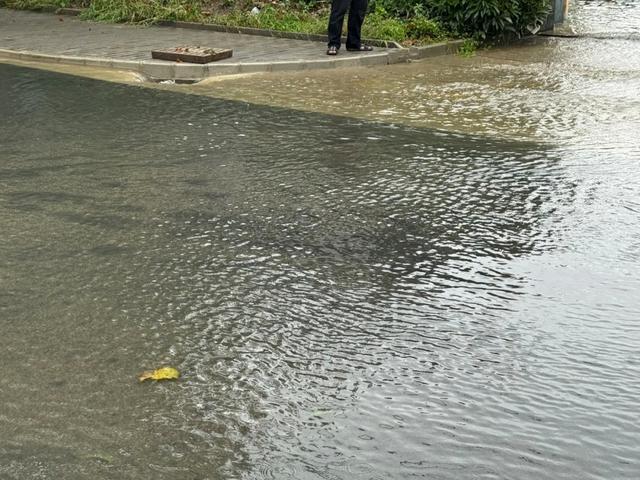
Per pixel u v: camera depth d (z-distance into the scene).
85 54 13.41
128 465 3.63
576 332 4.89
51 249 5.93
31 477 3.54
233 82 12.03
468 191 7.28
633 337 4.85
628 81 12.21
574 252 6.00
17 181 7.35
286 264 5.75
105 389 4.22
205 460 3.68
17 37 15.15
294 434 3.88
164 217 6.56
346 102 10.87
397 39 14.44
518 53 14.53
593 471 3.66
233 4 17.16
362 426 3.96
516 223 6.54
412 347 4.68
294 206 6.87
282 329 4.86
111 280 5.45
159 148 8.48
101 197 6.98
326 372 4.41
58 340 4.69
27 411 4.02
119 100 10.71
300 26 15.26
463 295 5.33
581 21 17.50
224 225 6.43
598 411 4.12
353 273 5.62
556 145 8.81
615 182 7.51
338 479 3.57
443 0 15.11
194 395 4.18
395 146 8.73
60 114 9.88
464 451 3.78
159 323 4.90
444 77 12.54
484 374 4.43
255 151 8.46
